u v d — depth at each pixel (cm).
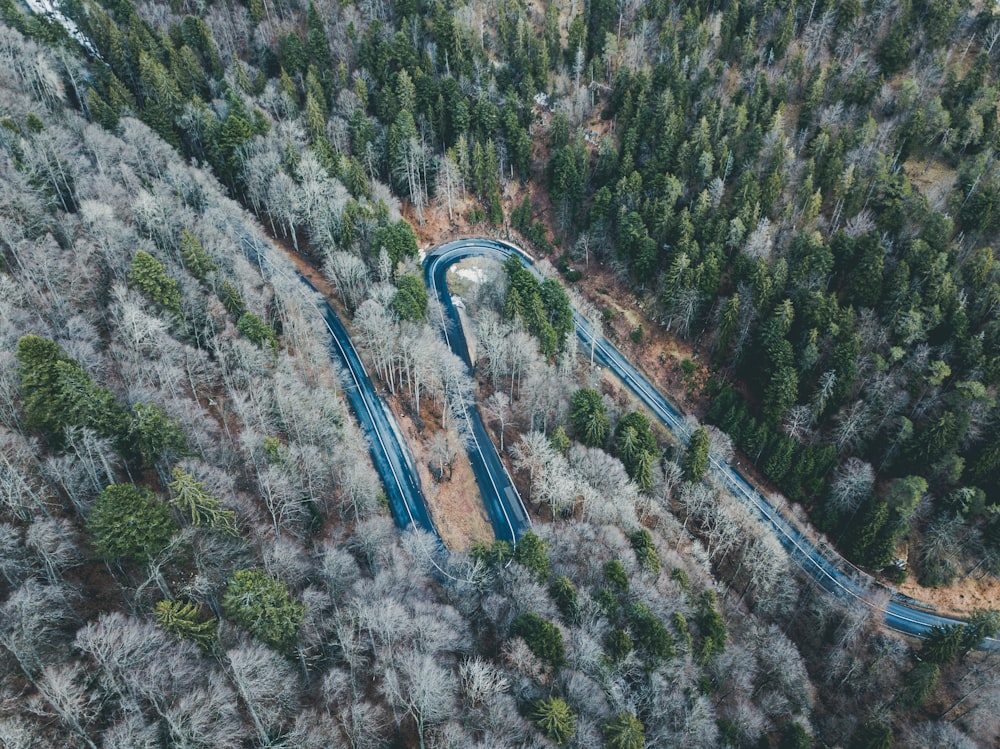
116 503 5884
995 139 13725
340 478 8888
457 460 10450
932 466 10706
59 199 10456
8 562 5738
